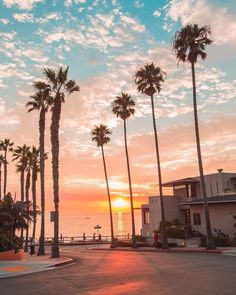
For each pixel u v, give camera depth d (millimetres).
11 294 11305
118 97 48250
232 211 38781
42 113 35438
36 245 53750
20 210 27516
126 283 12961
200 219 43438
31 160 51031
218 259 21938
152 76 40594
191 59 33469
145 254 29703
